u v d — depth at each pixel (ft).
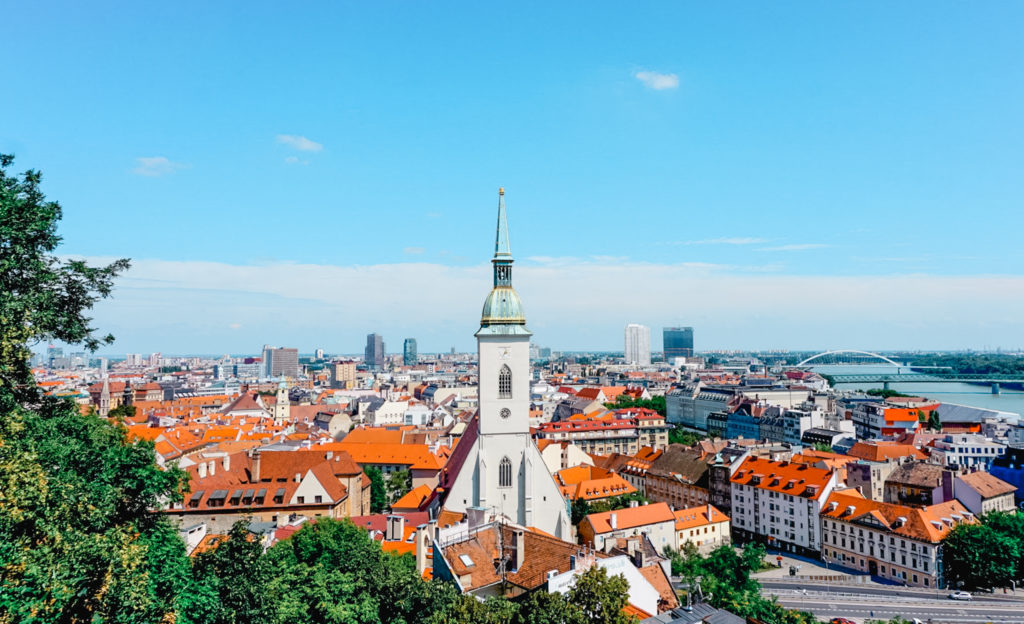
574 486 652.48
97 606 138.31
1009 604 447.01
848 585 503.61
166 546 191.42
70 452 185.88
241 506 473.67
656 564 271.69
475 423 435.12
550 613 187.52
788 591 481.87
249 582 193.16
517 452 402.72
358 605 208.74
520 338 404.77
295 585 213.25
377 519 445.78
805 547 594.24
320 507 479.41
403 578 225.35
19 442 160.66
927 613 428.56
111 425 272.10
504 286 409.28
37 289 199.00
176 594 171.94
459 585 243.40
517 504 401.29
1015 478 652.89
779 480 629.92
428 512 453.99
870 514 536.83
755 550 448.65
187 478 224.53
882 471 643.45
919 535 500.33
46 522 144.46
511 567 260.62
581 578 206.90
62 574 133.28
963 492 580.71
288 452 522.88
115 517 187.21
